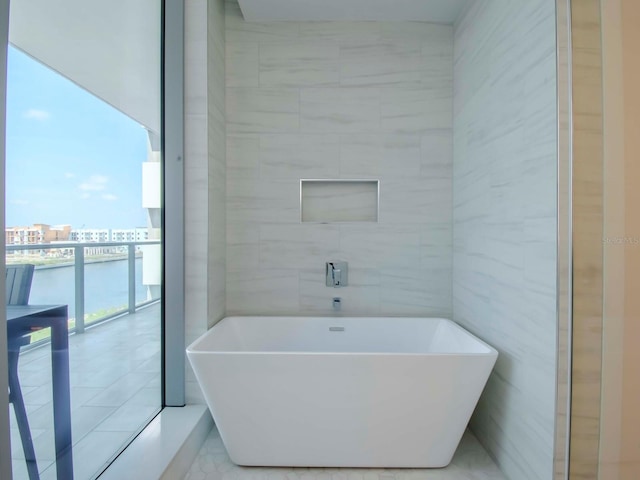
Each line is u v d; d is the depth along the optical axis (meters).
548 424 1.28
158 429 1.66
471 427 1.96
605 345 1.14
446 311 2.31
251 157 2.30
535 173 1.38
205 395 1.53
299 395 1.52
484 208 1.84
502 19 1.64
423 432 1.56
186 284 1.94
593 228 1.17
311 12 2.18
